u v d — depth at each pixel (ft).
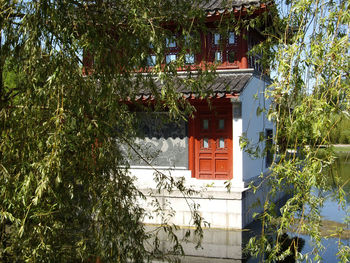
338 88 11.02
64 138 12.05
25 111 12.37
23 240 12.38
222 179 33.99
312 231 11.46
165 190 32.30
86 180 14.10
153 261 23.47
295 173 11.41
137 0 15.46
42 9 12.57
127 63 15.47
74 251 13.91
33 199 11.27
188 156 34.88
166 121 18.97
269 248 12.62
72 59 13.04
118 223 14.47
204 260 24.47
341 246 11.69
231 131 33.83
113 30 16.29
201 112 34.65
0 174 12.16
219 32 19.65
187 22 17.97
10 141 12.67
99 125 13.83
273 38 14.28
